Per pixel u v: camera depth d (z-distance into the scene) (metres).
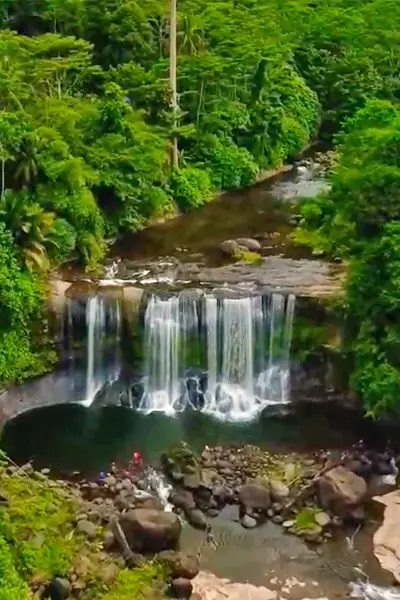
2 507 26.41
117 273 41.25
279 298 36.72
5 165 40.06
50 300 36.44
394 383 32.41
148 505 29.11
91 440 33.81
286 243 45.88
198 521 28.91
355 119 44.81
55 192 41.56
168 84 53.00
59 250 40.31
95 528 27.53
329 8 79.00
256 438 33.88
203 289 37.88
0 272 35.06
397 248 32.06
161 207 49.75
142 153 48.56
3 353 35.00
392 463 31.83
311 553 27.67
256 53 59.41
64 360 36.88
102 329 37.09
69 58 51.81
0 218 36.47
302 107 67.25
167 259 43.59
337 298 36.12
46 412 35.69
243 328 36.88
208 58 55.94
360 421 34.56
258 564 27.14
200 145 56.06
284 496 29.78
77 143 46.00
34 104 46.94
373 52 71.12
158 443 33.62
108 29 60.84
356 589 26.14
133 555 26.48
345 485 29.47
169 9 61.41
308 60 72.19
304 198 52.97
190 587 25.47
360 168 36.53
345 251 36.94
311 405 36.06
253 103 60.28
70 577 24.98
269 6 74.69
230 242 44.81
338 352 35.53
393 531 28.36
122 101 49.31
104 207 46.62
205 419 35.59
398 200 33.81
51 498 28.62
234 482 30.64
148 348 37.25
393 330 32.75
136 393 37.06
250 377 37.22
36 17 63.38
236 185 56.69
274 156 61.41
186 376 37.28
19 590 22.97
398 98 68.12
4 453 31.58
